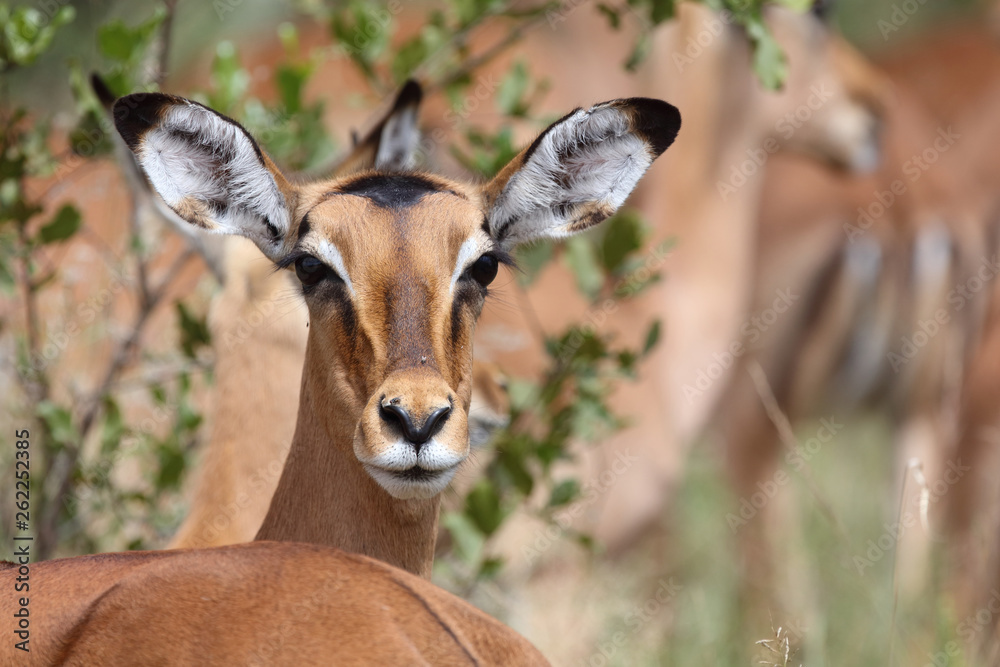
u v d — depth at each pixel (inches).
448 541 397.7
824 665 430.9
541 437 402.3
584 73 543.8
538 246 340.5
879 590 495.2
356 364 247.3
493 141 374.0
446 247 253.1
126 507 393.4
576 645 450.6
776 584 526.3
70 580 196.5
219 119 259.4
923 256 597.6
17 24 346.3
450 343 249.8
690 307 522.3
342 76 531.5
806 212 617.9
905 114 647.8
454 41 395.5
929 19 940.6
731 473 597.0
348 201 257.3
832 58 582.6
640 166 279.9
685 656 470.3
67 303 411.5
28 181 470.3
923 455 584.1
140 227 385.4
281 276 325.7
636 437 492.4
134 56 355.9
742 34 534.9
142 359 408.8
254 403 316.8
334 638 176.4
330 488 260.1
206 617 180.9
